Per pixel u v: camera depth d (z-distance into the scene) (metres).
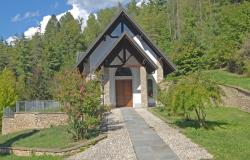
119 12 36.59
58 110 32.81
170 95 22.70
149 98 37.28
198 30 68.31
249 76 42.03
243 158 14.22
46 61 93.25
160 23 90.31
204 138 18.80
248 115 29.66
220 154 14.99
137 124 24.23
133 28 37.25
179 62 52.53
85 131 20.61
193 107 21.81
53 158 17.22
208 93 22.12
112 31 37.03
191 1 91.38
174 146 17.02
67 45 99.62
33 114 32.50
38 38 108.44
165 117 27.33
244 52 45.09
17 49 96.81
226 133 21.06
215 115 30.36
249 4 53.25
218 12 76.50
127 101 37.56
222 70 50.28
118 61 36.03
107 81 35.56
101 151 16.98
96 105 20.92
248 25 49.72
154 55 37.53
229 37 50.09
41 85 52.00
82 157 16.31
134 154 15.84
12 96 48.44
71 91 20.45
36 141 22.88
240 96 32.84
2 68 92.06
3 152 20.47
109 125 24.23
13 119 33.88
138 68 37.69
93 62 36.56
